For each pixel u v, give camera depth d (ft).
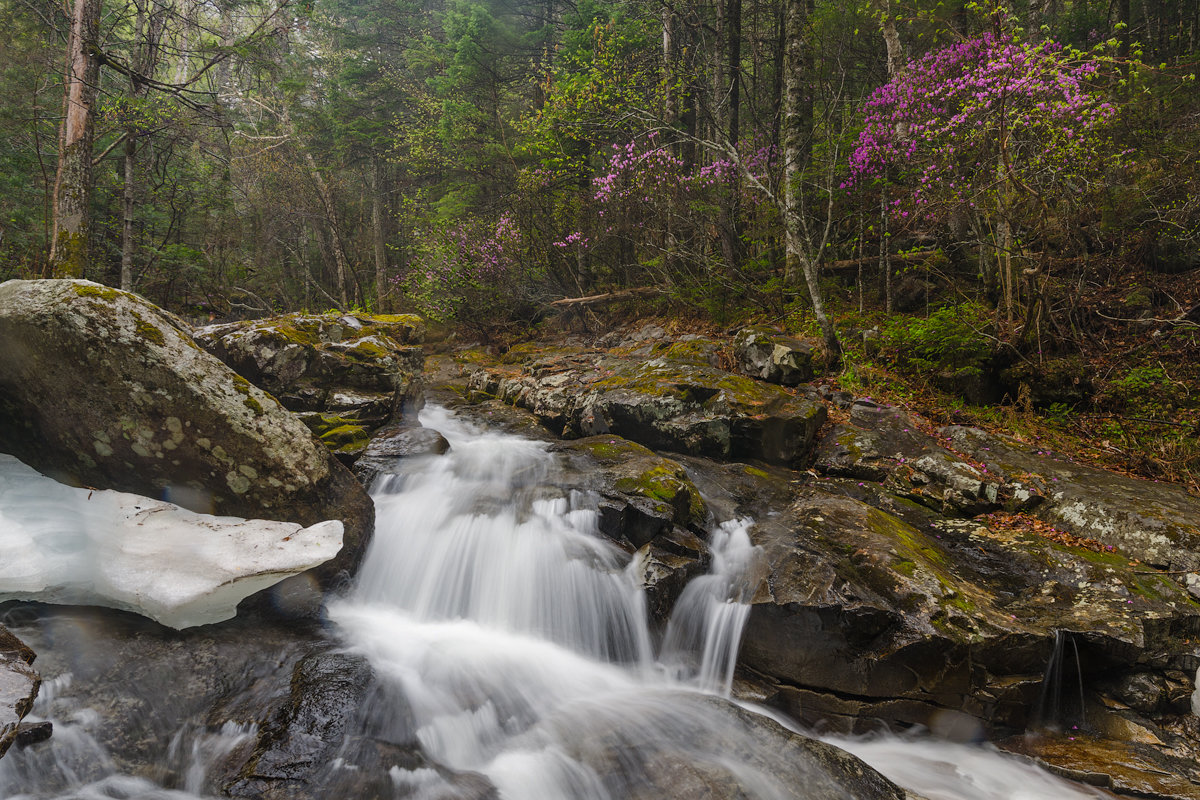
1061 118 22.84
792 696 14.17
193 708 10.88
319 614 14.39
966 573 15.97
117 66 32.78
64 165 30.83
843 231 36.96
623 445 21.62
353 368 24.02
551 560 16.20
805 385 26.53
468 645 14.35
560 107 41.16
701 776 10.58
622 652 14.98
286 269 77.46
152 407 13.48
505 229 47.19
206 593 11.46
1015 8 42.47
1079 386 23.73
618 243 45.70
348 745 10.24
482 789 10.27
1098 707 13.67
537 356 39.37
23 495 13.12
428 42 69.26
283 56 66.44
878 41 44.57
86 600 11.99
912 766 12.60
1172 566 15.39
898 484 20.17
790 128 34.40
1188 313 24.81
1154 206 27.84
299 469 14.73
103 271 46.85
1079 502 17.87
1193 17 44.21
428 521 17.65
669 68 43.01
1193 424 21.20
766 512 18.70
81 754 9.62
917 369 26.18
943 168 26.40
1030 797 11.66
